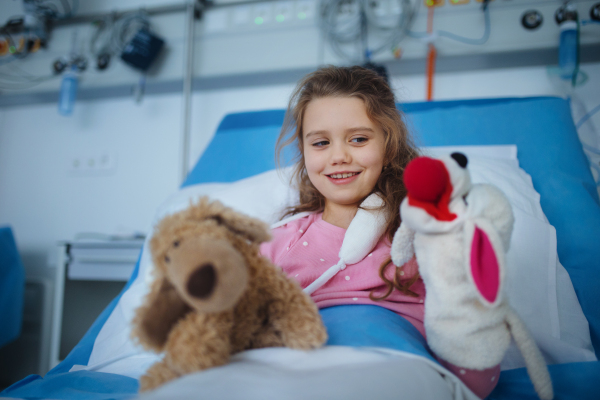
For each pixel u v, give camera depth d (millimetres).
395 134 857
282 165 1393
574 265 983
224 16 2141
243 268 423
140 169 2205
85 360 935
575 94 1734
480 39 1806
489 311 519
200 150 2160
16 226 2318
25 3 2266
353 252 729
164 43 2170
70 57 2232
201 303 395
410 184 505
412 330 625
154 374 463
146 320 442
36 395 648
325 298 709
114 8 2338
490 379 560
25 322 2037
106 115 2291
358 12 1947
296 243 806
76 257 1691
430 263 527
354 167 792
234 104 2154
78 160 2285
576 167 1188
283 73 2066
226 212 494
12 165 2371
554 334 802
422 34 1869
